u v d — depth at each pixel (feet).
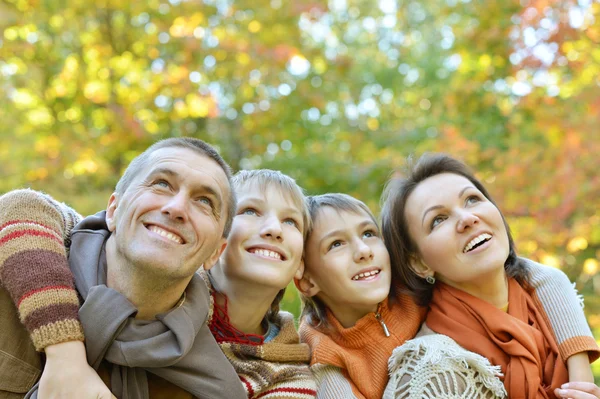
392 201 7.18
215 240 5.03
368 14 24.40
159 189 4.93
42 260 4.71
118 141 16.72
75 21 17.42
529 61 17.20
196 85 17.34
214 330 5.83
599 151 14.34
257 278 5.63
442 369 5.69
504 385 5.87
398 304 6.83
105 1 17.10
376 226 6.71
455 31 21.07
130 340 4.70
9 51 16.52
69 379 4.28
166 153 5.16
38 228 4.94
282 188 6.17
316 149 18.34
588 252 16.55
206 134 18.31
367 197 16.62
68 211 5.80
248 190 6.12
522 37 17.24
